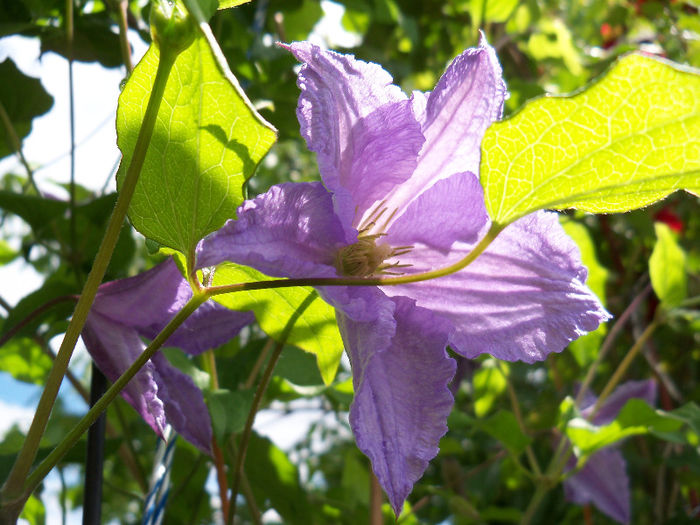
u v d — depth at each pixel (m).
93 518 0.24
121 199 0.16
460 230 0.22
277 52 0.42
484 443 0.59
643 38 0.75
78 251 0.36
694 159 0.16
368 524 0.46
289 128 0.43
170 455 0.28
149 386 0.22
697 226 0.74
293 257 0.18
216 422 0.30
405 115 0.21
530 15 0.60
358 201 0.22
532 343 0.22
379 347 0.18
